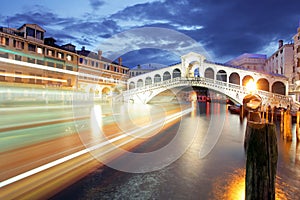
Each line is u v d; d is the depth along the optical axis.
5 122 10.89
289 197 3.26
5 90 20.53
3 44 23.30
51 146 5.85
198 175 4.05
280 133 9.44
